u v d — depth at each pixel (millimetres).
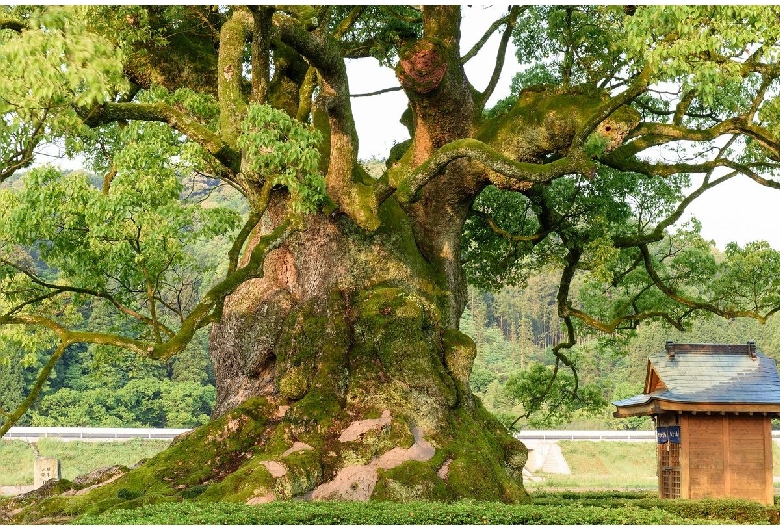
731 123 19406
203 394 62438
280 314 20047
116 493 17141
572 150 17078
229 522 13516
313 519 13984
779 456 48094
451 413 19141
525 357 84000
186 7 21281
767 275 25375
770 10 15109
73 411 58125
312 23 19672
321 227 20047
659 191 25891
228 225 18828
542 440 50688
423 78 19453
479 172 20609
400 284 20281
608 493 27453
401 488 16875
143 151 18281
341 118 18344
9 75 13094
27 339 21375
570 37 22234
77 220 19422
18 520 16500
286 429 17969
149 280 19875
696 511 19500
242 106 18125
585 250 25234
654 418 25312
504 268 27344
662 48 15344
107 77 13383
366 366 18844
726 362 24078
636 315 25469
